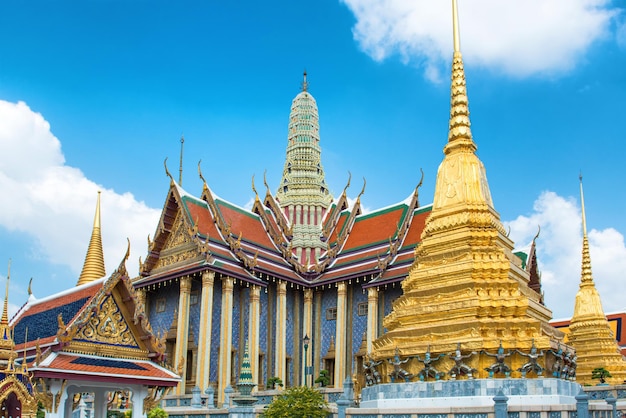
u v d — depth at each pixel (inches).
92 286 829.8
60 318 730.2
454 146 1349.7
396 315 1229.7
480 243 1223.5
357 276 2069.4
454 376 1073.5
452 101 1400.1
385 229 2208.4
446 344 1092.5
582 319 1963.6
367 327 1982.0
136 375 762.2
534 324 1104.2
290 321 2162.9
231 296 1939.0
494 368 1050.7
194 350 1936.5
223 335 1888.5
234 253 2039.9
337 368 2026.3
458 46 1439.5
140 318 788.0
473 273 1174.3
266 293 2121.1
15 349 828.0
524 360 1064.2
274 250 2222.0
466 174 1301.7
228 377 1857.8
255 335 1977.1
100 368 740.7
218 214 2108.8
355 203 2386.8
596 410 948.0
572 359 1158.3
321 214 2418.8
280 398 1155.9
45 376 699.4
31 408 754.2
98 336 763.4
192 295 2017.7
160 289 2101.4
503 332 1095.6
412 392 1098.1
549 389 1032.2
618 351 1939.0
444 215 1279.5
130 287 788.0
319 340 2156.7
